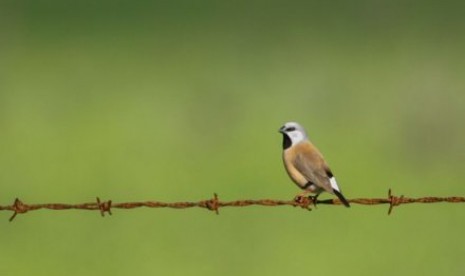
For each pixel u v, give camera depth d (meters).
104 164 23.59
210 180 22.30
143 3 41.66
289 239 19.06
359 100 27.52
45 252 18.73
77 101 28.77
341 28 36.31
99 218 20.44
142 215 20.53
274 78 29.78
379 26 36.22
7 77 30.72
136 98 28.86
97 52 34.50
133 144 24.97
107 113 27.47
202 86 29.28
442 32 34.84
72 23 38.59
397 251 18.52
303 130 12.41
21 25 37.69
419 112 25.28
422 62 30.27
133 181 22.38
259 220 20.23
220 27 37.78
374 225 19.77
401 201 11.43
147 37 36.81
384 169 22.81
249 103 27.50
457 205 20.84
